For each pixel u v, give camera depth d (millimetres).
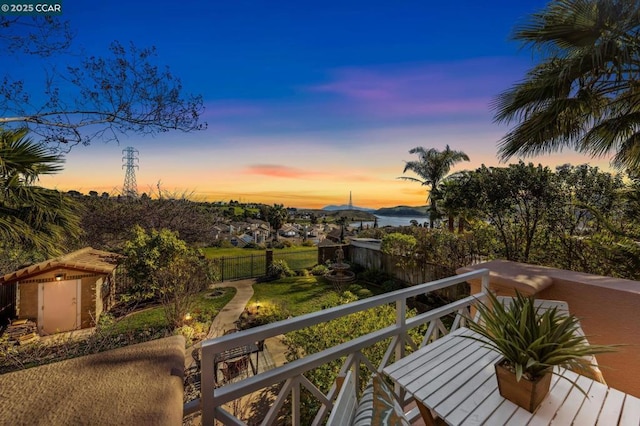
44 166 4301
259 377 1184
